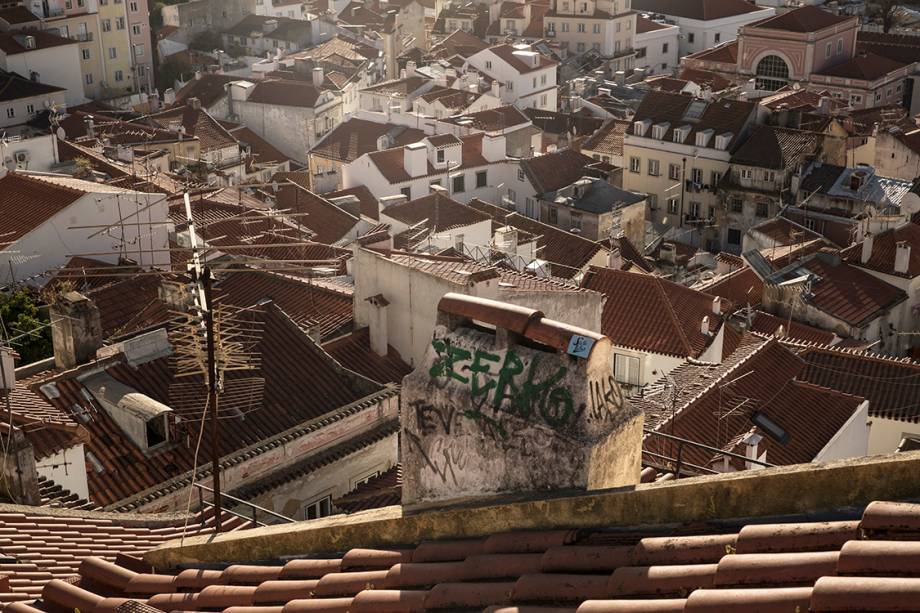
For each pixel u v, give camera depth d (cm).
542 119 12875
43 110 11900
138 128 11006
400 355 3900
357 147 11450
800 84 15200
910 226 7650
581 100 13600
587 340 1066
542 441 1084
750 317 6475
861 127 11481
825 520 947
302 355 3403
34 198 5981
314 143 12925
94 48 15112
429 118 11406
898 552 824
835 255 7256
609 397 1088
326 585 1148
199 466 2962
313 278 4672
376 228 6994
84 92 15088
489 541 1095
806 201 9875
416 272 3762
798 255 7388
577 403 1066
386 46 17488
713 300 5556
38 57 13300
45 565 1620
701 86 14075
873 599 783
